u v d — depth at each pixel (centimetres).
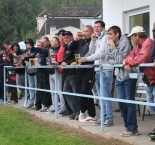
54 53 944
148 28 1060
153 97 644
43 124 875
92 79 812
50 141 700
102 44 751
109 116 772
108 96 753
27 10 5481
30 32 5384
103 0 1246
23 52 1180
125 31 1148
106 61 754
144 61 612
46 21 5841
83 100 820
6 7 4956
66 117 909
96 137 705
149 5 1034
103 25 766
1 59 1316
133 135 674
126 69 624
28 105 1120
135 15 1116
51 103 1030
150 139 640
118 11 1169
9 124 892
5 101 1278
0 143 714
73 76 852
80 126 783
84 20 5819
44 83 1012
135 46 650
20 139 734
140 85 880
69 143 673
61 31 913
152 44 618
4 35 4694
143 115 838
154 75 618
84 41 849
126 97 667
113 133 700
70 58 877
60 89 933
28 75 1093
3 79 1323
